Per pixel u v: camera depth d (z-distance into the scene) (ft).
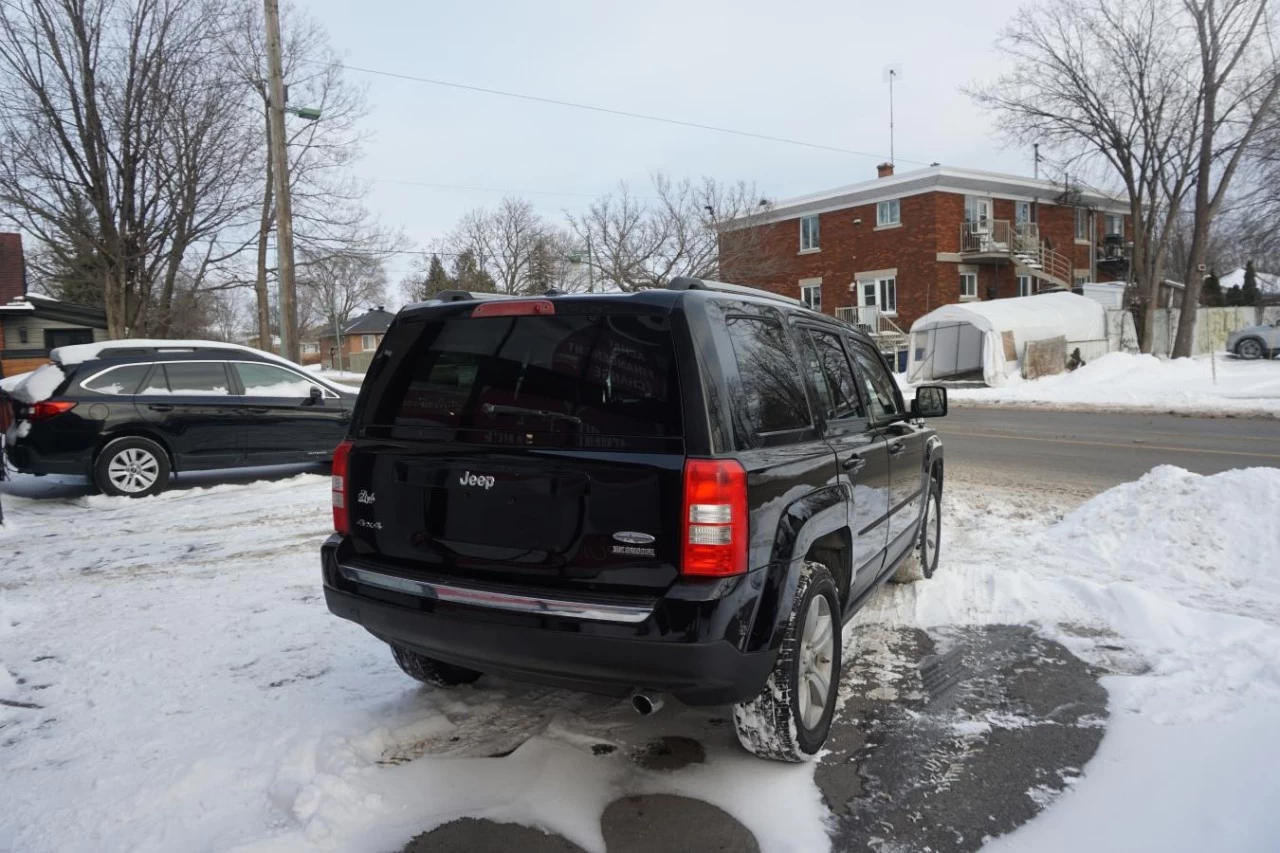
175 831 9.68
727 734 12.13
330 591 11.86
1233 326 113.60
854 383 14.96
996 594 18.13
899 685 13.82
